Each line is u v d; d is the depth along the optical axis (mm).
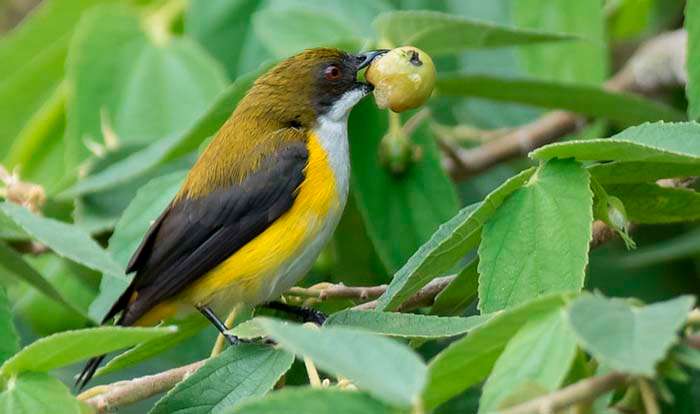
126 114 13484
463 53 14523
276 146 10852
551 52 13164
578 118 14016
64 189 12867
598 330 5543
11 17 17844
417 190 11117
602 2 12969
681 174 8070
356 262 11852
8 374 7027
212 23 14078
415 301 9414
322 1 13633
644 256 12578
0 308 8766
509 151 14141
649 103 12250
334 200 10859
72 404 6973
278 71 11414
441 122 14336
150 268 10539
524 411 5551
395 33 11305
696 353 5742
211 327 12227
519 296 7641
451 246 8008
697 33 9578
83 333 6820
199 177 10797
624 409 6086
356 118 11406
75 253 8992
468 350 6172
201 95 13523
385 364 5660
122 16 13867
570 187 7703
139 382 8438
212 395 7867
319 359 5660
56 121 14383
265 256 10523
